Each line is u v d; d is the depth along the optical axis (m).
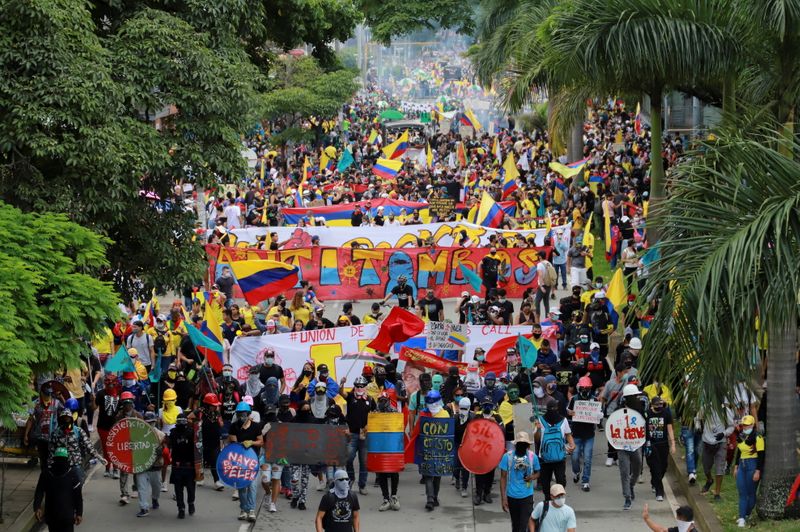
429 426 20.86
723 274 17.00
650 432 20.95
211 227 44.41
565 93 36.03
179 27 24.22
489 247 36.09
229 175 24.86
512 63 41.69
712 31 25.39
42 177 21.62
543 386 21.73
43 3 21.28
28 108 21.06
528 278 35.97
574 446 21.53
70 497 18.58
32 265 19.02
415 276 36.19
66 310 18.83
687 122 59.94
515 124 93.19
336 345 26.34
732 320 16.88
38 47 21.28
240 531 20.08
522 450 18.45
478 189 52.12
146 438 20.47
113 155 21.73
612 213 39.38
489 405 21.56
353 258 36.22
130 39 23.67
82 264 20.33
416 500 21.75
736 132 19.56
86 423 23.95
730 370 17.55
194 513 20.98
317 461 20.11
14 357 16.98
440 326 25.25
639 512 20.61
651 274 17.78
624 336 27.34
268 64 39.81
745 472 18.86
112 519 20.70
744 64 25.36
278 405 21.94
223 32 25.70
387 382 24.23
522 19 43.16
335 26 45.22
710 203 17.95
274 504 21.06
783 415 18.83
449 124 100.19
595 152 62.84
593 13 26.48
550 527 16.48
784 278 16.61
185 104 23.97
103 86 22.00
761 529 18.53
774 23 22.14
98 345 26.56
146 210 24.47
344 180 55.78
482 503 21.34
